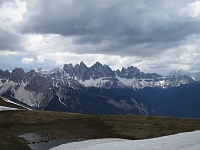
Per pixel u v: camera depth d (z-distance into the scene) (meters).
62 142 53.88
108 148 38.28
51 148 48.56
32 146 50.66
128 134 61.03
